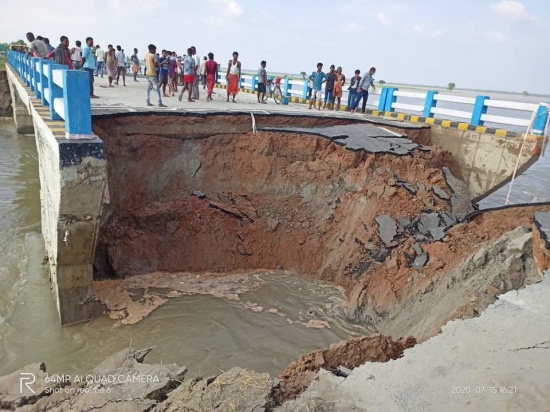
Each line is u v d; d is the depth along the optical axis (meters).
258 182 10.24
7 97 27.97
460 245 7.89
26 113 22.28
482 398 3.16
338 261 9.05
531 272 6.12
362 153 10.03
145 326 7.02
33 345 6.41
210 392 3.34
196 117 10.02
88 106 6.14
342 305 8.02
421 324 6.43
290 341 6.84
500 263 6.50
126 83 20.94
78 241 6.57
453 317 5.51
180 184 9.98
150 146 9.62
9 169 15.84
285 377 4.07
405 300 7.46
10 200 12.76
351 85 15.33
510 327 4.09
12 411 3.48
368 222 9.12
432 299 6.99
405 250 8.20
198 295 8.09
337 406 3.13
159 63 14.42
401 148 10.45
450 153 11.81
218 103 13.87
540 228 6.44
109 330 6.87
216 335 6.88
